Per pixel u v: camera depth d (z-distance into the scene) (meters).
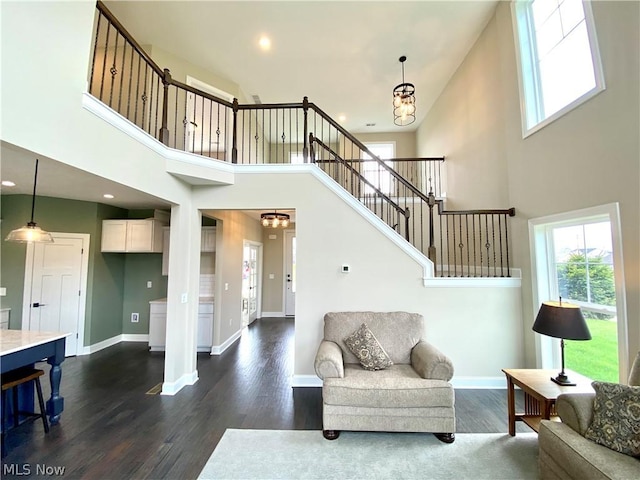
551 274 3.35
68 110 2.17
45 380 3.82
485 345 3.65
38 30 1.92
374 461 2.28
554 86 3.28
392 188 7.35
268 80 5.65
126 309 5.68
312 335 3.75
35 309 4.58
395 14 4.13
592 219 2.83
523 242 3.60
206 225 5.71
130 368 4.25
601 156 2.56
